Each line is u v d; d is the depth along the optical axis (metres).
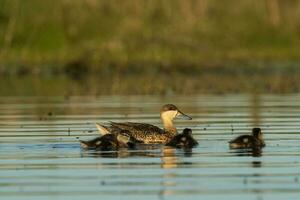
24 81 35.88
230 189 13.77
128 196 13.39
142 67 40.19
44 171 15.33
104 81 35.62
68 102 27.64
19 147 18.05
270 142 18.56
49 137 19.52
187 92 30.73
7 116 23.80
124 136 18.27
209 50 42.03
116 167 15.66
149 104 26.78
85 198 13.30
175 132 19.77
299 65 40.06
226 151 17.44
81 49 41.41
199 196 13.34
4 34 42.12
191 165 15.79
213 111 24.77
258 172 15.04
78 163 16.11
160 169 15.42
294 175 14.75
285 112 24.22
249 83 33.81
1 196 13.47
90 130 20.72
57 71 39.72
